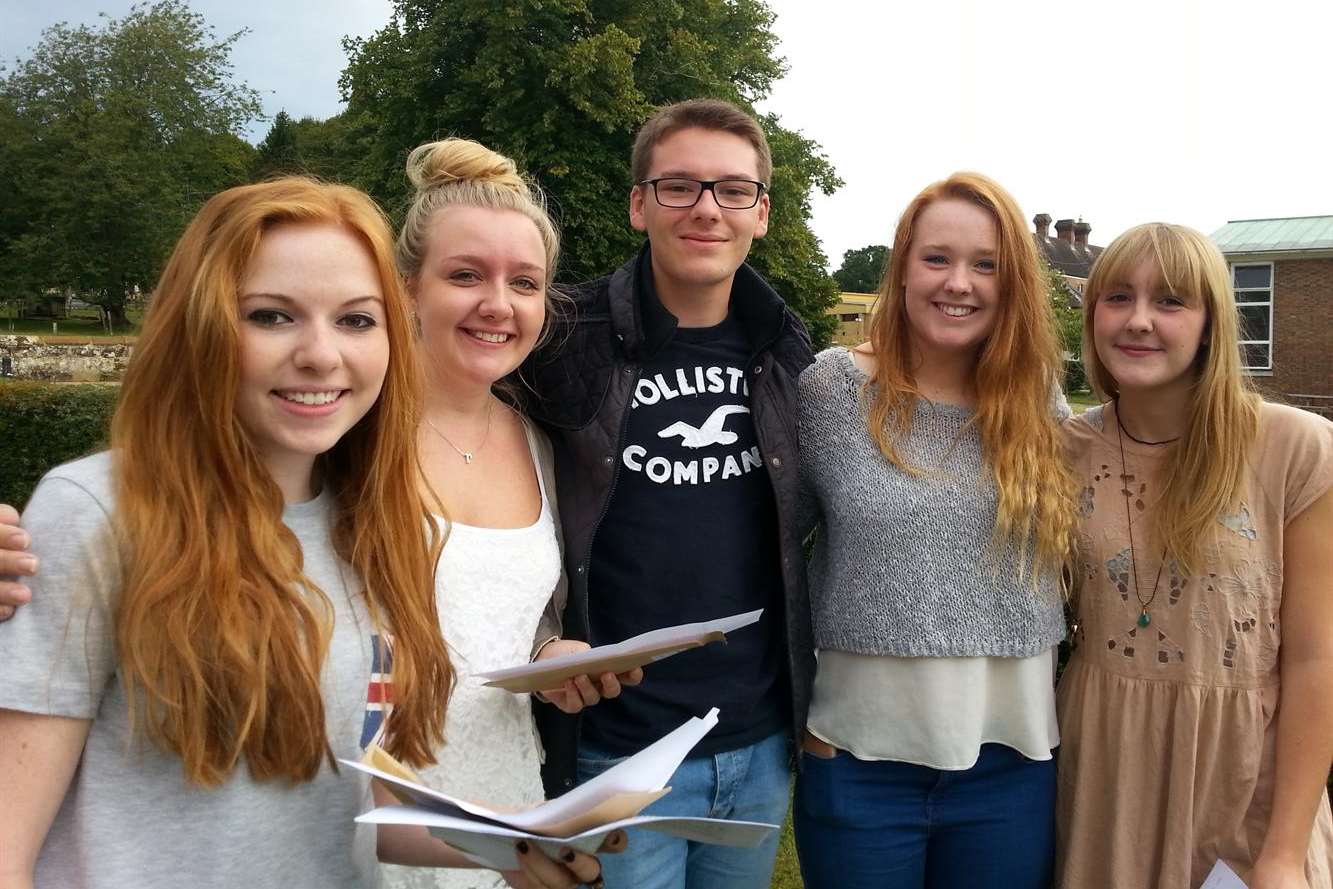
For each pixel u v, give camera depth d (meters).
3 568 1.10
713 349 2.31
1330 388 21.30
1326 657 1.93
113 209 36.72
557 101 21.27
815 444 2.28
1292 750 1.95
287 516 1.39
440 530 1.78
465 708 1.75
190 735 1.17
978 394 2.23
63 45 39.81
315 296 1.27
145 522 1.16
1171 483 2.04
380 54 23.03
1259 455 2.01
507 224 1.90
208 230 1.26
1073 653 2.23
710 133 2.21
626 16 22.53
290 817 1.29
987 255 2.14
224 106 42.03
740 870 2.29
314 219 1.30
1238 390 1.99
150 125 39.56
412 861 1.48
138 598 1.14
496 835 1.15
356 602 1.43
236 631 1.21
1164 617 2.03
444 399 1.98
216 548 1.22
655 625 2.14
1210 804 2.00
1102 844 2.11
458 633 1.76
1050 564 2.13
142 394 1.23
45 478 1.20
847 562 2.13
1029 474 2.09
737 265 2.29
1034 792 2.15
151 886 1.18
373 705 1.43
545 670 1.56
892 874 2.16
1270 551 1.99
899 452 2.15
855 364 2.34
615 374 2.21
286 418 1.28
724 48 25.72
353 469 1.49
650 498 2.18
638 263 2.33
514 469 2.07
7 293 37.44
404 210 2.05
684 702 2.14
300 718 1.26
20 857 1.08
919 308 2.20
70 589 1.12
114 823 1.17
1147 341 2.02
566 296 2.29
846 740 2.14
